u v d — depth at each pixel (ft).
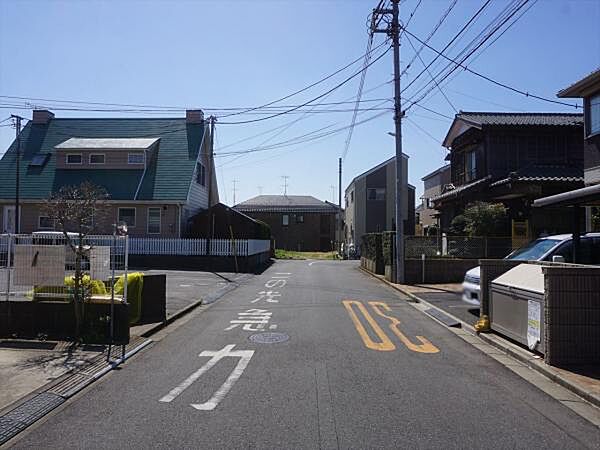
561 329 23.25
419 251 63.82
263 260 110.83
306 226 184.14
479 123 78.95
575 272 23.27
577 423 16.84
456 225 73.46
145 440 15.14
